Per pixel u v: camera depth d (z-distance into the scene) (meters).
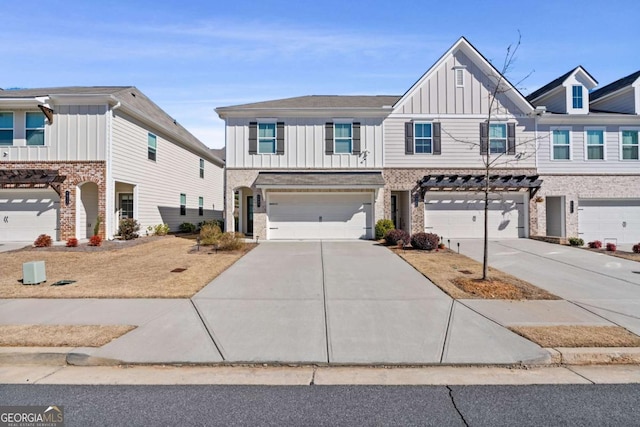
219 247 13.49
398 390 4.05
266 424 3.37
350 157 16.95
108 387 4.10
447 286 8.25
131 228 16.09
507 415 3.54
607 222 17.39
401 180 17.00
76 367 4.64
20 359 4.73
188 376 4.39
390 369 4.62
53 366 4.66
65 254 12.38
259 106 17.12
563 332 5.57
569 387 4.13
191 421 3.42
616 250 13.99
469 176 16.39
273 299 7.27
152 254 12.40
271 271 9.75
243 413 3.56
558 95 18.30
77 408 3.64
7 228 15.59
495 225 17.09
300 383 4.22
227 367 4.65
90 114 15.43
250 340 5.32
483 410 3.63
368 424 3.38
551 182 17.20
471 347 5.10
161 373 4.47
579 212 17.39
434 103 17.11
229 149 16.75
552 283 8.80
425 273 9.54
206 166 27.61
